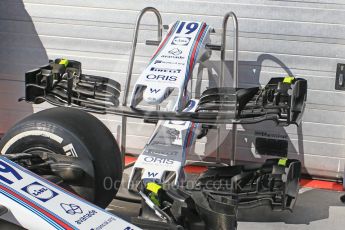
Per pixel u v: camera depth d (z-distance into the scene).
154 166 8.12
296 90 9.27
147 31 11.47
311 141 11.34
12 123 12.46
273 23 11.02
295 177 8.84
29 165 7.10
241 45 11.22
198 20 11.30
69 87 8.65
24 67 12.19
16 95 12.33
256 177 9.05
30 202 5.84
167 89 8.04
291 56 11.10
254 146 11.52
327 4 10.75
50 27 11.88
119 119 11.11
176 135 8.86
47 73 9.11
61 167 7.29
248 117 8.73
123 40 11.59
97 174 7.44
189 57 8.77
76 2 11.66
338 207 10.06
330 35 10.87
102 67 11.80
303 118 11.27
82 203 6.09
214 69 10.66
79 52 11.86
